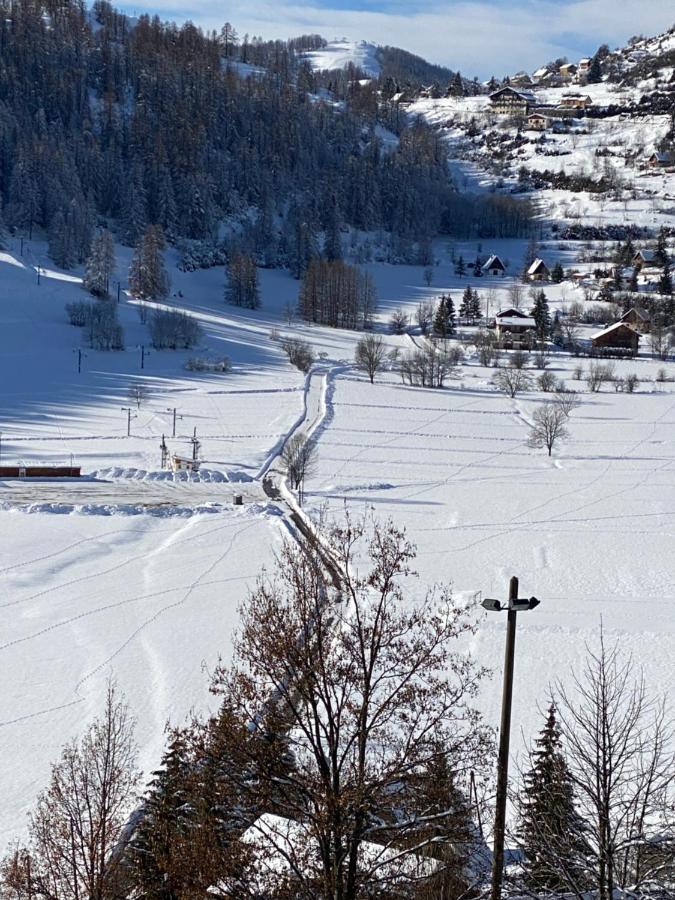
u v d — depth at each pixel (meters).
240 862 18.27
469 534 71.81
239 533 72.94
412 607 51.84
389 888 19.41
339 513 78.50
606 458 104.06
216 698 42.81
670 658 46.16
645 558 65.31
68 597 57.38
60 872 22.50
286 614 20.34
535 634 49.22
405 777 18.70
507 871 22.22
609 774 19.03
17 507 79.44
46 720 40.72
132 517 78.12
